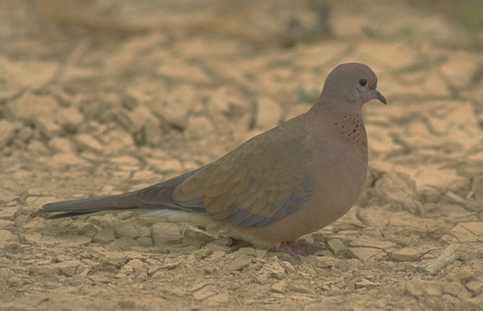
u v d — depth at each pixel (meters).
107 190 12.92
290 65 18.34
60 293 9.65
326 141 10.73
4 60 18.30
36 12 21.72
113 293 9.70
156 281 10.11
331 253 11.28
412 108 16.47
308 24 20.27
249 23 20.50
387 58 18.30
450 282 10.09
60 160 14.27
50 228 11.53
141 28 20.33
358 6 22.09
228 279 10.16
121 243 11.35
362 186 10.90
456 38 19.58
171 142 15.38
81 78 17.52
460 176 13.53
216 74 18.02
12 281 9.87
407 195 12.98
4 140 14.73
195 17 20.91
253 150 11.00
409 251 11.16
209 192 10.99
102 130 15.38
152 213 11.20
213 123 15.92
